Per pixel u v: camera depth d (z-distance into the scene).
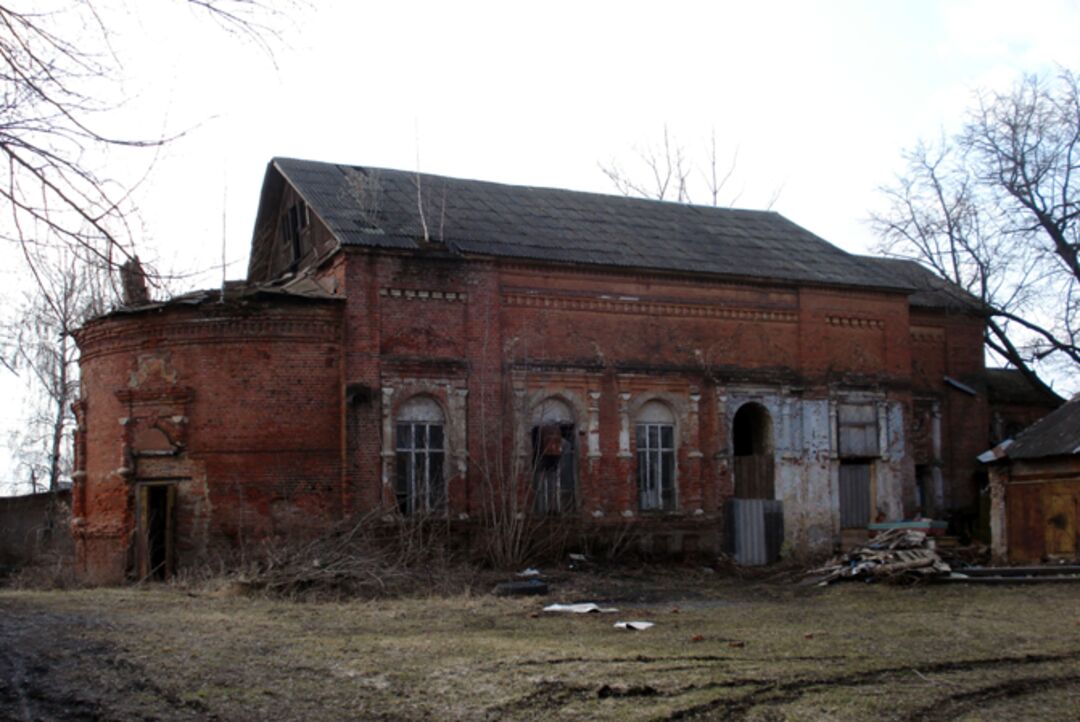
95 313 24.38
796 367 31.70
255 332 25.12
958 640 15.02
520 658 13.03
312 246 29.53
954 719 10.41
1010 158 36.94
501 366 27.31
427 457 26.41
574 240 29.89
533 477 27.52
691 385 29.97
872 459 32.62
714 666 12.69
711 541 29.72
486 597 21.39
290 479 24.89
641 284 29.55
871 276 33.50
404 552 24.23
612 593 23.30
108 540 25.61
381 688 11.36
